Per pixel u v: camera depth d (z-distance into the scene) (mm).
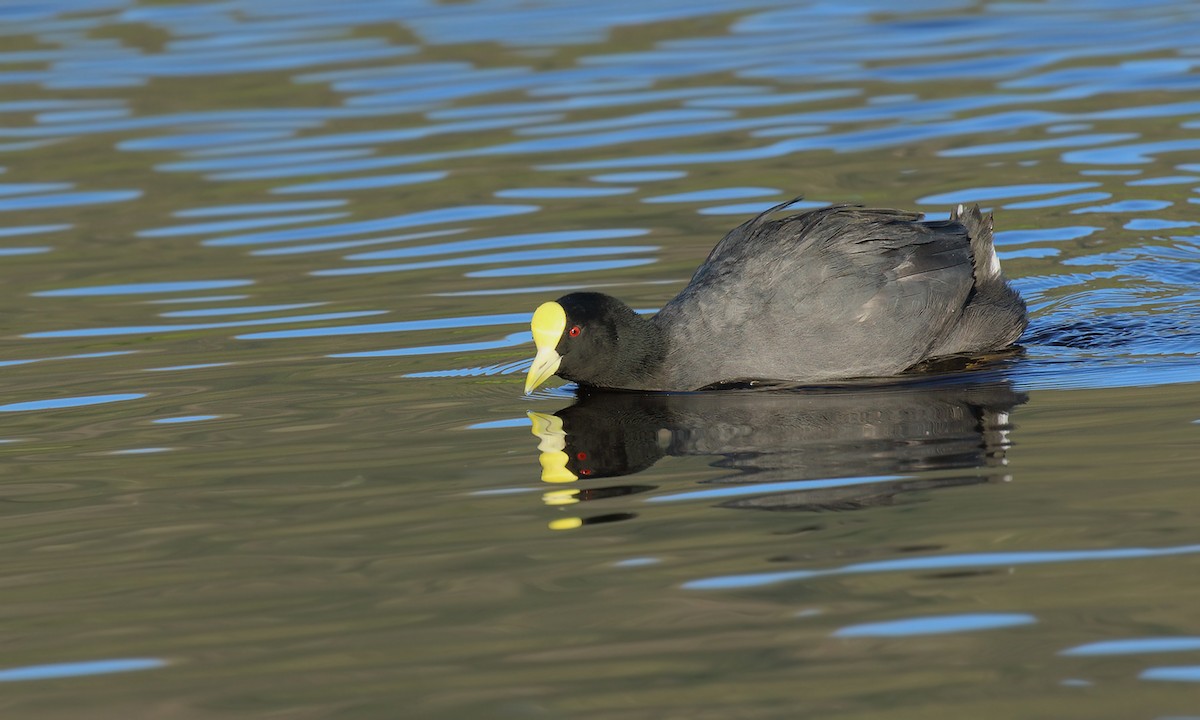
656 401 13695
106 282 17922
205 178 21984
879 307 13969
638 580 9305
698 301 14312
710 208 19469
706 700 7754
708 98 24594
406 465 11852
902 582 9039
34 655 8688
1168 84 23891
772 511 10398
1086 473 10727
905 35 27984
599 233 18797
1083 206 18938
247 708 7910
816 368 13969
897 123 22797
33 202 21250
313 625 8906
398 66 27188
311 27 30469
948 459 11312
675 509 10578
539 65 26969
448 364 14711
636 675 8062
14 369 15000
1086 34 27312
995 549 9445
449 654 8422
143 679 8320
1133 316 15266
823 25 29031
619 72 26281
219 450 12375
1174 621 8328
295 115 24703
